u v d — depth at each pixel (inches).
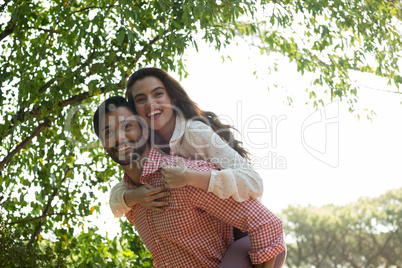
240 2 145.5
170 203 71.0
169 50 139.9
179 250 72.1
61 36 136.9
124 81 134.9
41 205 151.6
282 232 71.4
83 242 167.6
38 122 142.2
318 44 177.3
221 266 70.7
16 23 141.7
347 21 176.2
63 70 140.2
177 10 143.1
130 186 79.2
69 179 147.9
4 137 142.4
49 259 145.0
